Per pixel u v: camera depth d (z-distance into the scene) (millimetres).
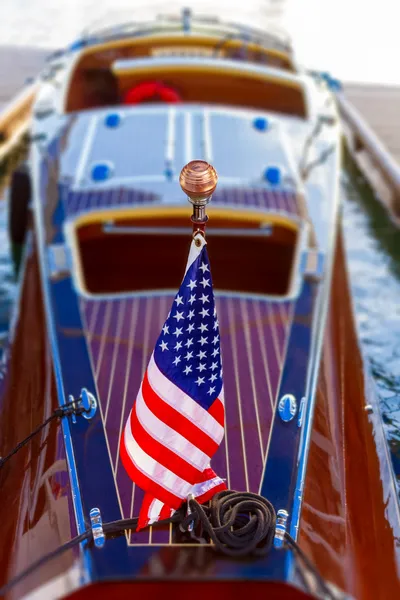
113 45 5609
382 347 4414
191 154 3914
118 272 4000
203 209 1967
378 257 5512
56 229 3566
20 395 3033
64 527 2295
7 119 7152
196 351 2084
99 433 2584
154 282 3926
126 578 2006
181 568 2039
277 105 5465
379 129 8195
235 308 3145
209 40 5672
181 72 5047
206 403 2137
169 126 4180
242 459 2488
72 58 5547
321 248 3520
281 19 13367
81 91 5617
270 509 2201
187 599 2008
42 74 5926
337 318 3480
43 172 4047
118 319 3086
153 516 2213
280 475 2441
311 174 3986
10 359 3373
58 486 2443
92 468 2463
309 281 3332
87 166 3900
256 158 3949
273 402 2713
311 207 3738
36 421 2811
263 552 2098
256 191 3682
